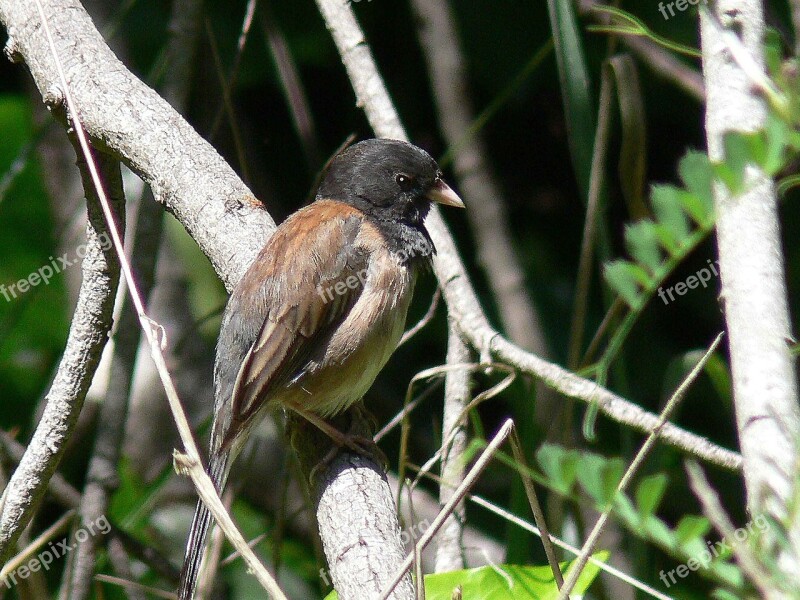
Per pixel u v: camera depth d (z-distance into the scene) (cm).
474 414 655
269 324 679
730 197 385
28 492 659
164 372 446
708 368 679
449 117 1133
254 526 1090
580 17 1030
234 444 666
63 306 1221
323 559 740
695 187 398
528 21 1266
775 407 383
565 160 1316
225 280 682
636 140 684
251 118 1311
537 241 1310
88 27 696
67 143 1254
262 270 682
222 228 665
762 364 396
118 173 663
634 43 1014
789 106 371
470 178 1134
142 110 655
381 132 837
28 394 1200
